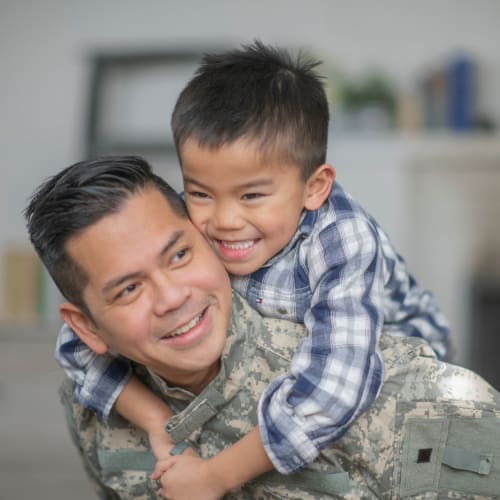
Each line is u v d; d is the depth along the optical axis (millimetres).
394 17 4277
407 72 4277
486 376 4062
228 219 1070
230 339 1023
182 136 1090
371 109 4090
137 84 4602
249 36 4449
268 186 1074
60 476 2414
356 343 989
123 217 938
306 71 1197
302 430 959
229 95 1086
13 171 4734
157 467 1042
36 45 4695
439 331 1351
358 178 4090
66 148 4676
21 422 2941
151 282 946
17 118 4734
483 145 3990
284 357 1035
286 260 1123
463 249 4074
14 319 4285
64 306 1029
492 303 4070
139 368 1135
